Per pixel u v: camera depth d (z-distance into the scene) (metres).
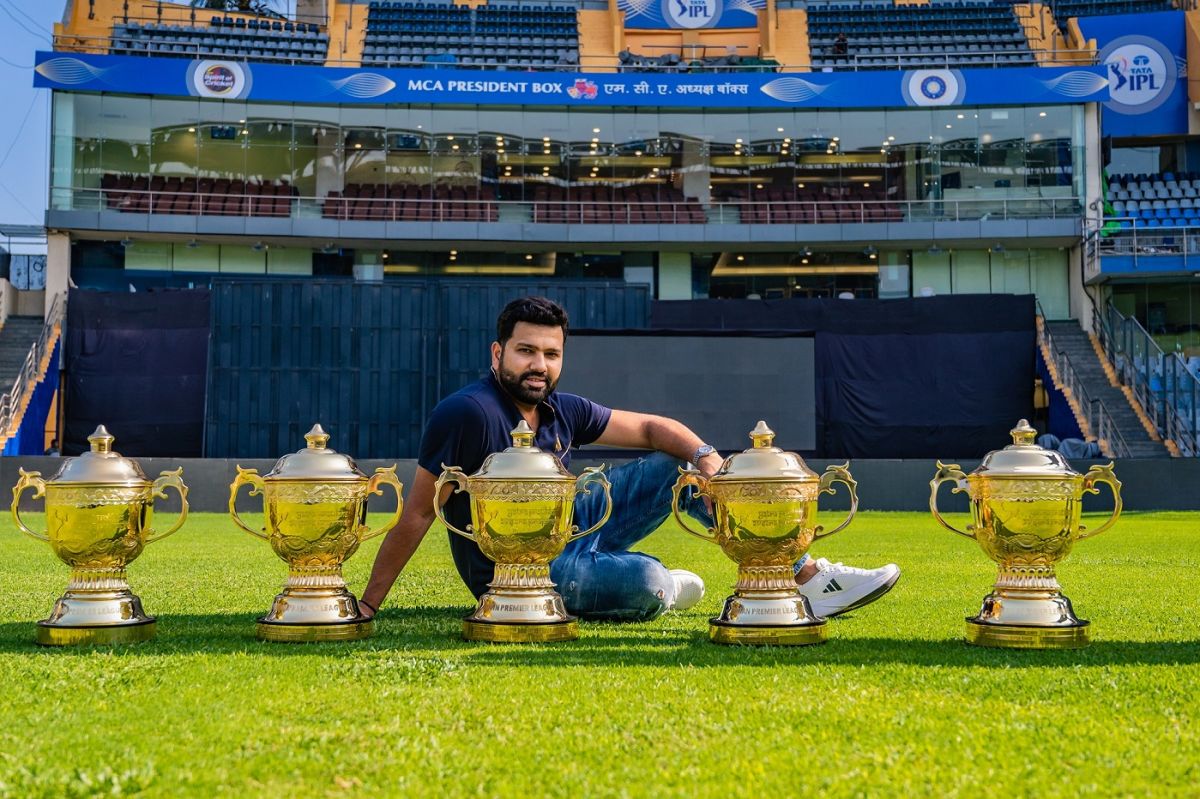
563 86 20.89
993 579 3.90
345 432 16.48
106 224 19.41
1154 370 17.00
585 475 2.29
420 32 23.92
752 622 2.15
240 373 16.47
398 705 1.53
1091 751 1.29
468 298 16.67
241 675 1.76
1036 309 18.47
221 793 1.14
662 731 1.38
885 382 17.53
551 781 1.18
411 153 20.84
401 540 2.41
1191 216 21.25
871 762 1.25
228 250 20.45
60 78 19.70
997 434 17.41
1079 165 20.59
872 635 2.29
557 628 2.20
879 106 20.88
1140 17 23.28
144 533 2.23
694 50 23.95
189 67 20.17
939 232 20.28
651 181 21.05
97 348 17.30
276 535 2.20
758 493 2.13
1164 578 4.00
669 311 17.52
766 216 20.83
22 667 1.83
